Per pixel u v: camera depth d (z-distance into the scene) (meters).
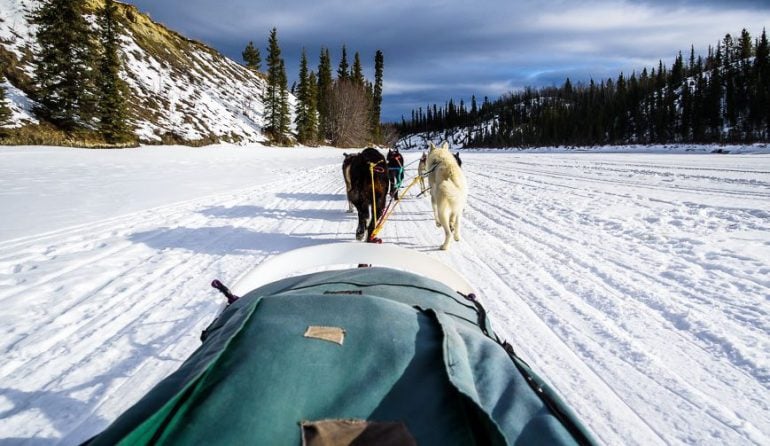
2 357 3.56
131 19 53.53
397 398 1.15
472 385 1.18
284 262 2.56
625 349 3.68
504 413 1.13
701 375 3.28
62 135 28.78
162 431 1.08
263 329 1.37
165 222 8.81
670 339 3.84
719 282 5.12
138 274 5.69
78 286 5.14
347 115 71.12
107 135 31.73
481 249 6.96
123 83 32.41
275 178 18.64
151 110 40.91
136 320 4.31
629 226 8.20
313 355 1.25
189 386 1.14
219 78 61.12
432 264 2.53
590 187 14.27
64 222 8.30
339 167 26.70
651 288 5.03
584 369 3.40
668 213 9.23
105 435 1.04
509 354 1.54
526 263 6.16
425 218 9.88
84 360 3.55
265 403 1.11
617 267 5.85
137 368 3.44
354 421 1.09
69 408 2.93
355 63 82.25
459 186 6.98
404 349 1.32
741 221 8.12
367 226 7.64
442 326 1.47
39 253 6.40
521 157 41.19
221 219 9.41
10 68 30.70
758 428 2.69
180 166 21.38
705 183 13.83
